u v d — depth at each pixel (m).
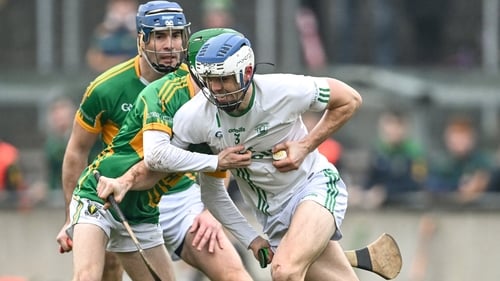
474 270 32.28
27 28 38.00
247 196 20.81
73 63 37.72
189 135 19.72
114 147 20.84
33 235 32.78
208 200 21.02
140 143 20.62
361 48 38.94
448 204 32.62
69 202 22.64
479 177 34.12
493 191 34.00
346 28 38.78
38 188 34.12
